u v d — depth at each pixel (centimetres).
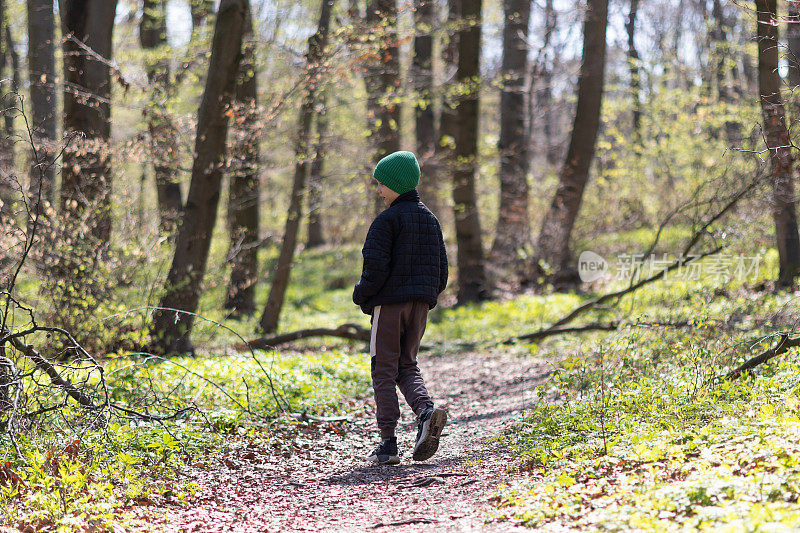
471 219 1795
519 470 457
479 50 1667
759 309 901
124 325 920
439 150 1791
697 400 512
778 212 1154
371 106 1659
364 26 1188
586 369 643
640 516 313
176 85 1462
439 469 497
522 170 1920
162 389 657
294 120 1513
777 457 352
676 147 2073
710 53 2361
